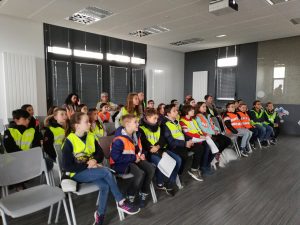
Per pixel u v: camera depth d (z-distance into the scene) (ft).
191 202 8.75
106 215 7.82
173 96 29.25
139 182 7.86
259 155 15.30
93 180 7.00
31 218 7.54
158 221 7.45
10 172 6.54
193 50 28.81
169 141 10.14
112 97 23.35
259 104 18.34
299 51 21.79
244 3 13.70
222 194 9.45
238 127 15.78
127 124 8.36
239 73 25.84
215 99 27.99
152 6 14.01
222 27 18.52
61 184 6.82
